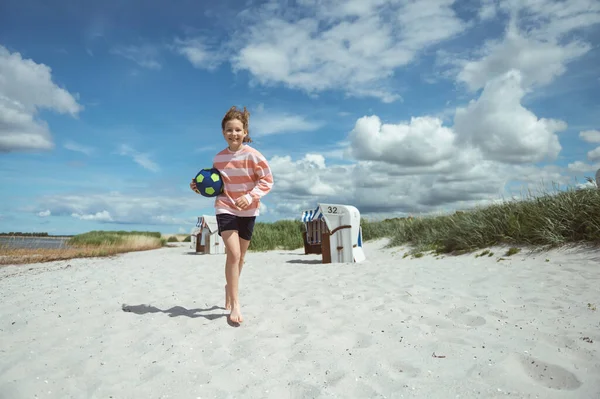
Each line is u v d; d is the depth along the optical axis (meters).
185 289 5.58
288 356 2.84
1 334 3.58
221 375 2.54
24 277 7.70
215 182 3.79
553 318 3.26
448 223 9.97
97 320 3.91
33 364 2.82
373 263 8.22
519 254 6.62
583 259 5.64
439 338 2.98
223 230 3.84
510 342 2.76
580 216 6.38
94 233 25.89
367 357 2.70
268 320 3.75
